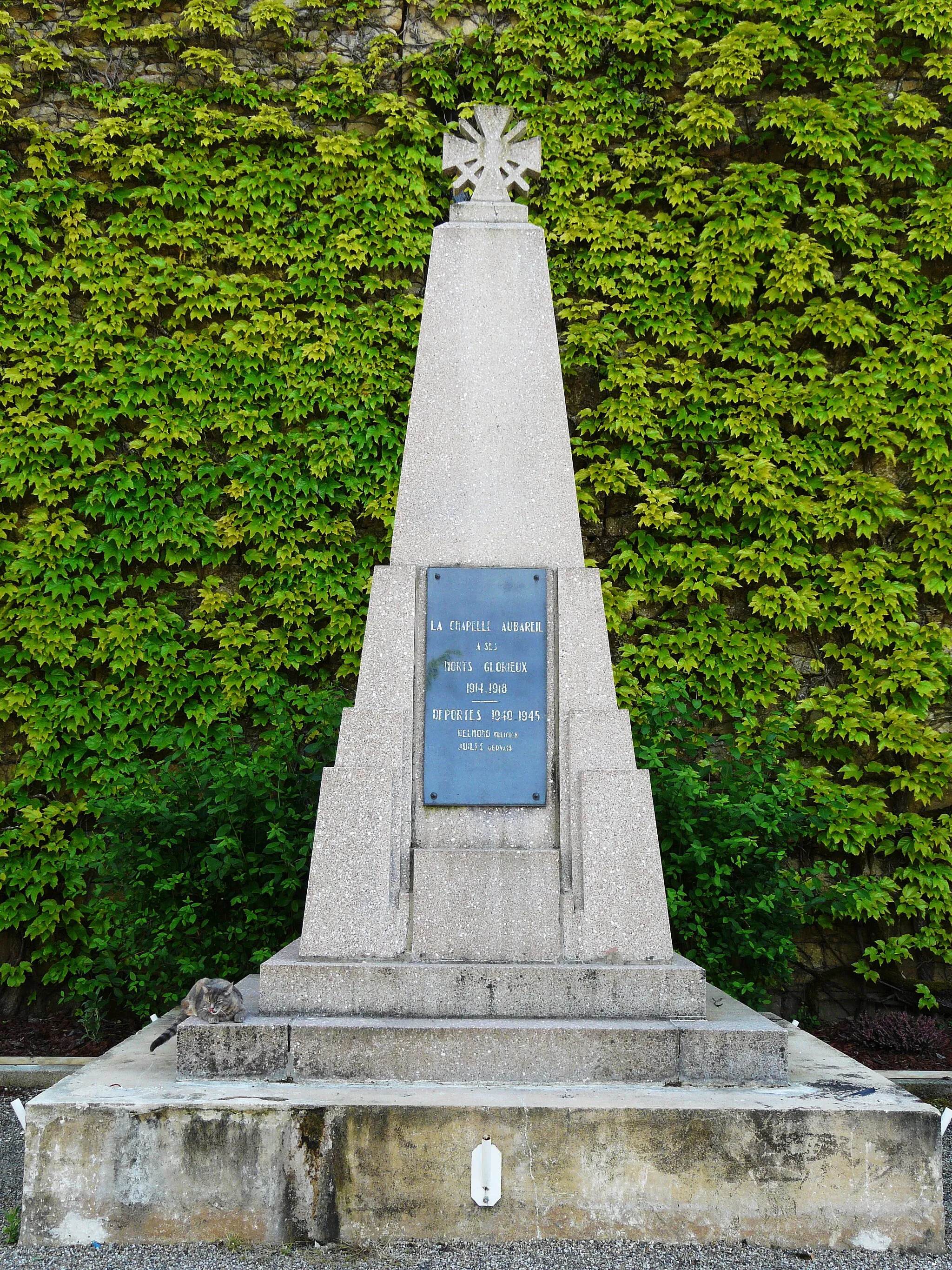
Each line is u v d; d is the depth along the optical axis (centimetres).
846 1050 684
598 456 786
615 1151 362
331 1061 393
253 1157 361
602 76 816
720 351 788
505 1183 361
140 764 661
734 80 791
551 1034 395
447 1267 339
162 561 770
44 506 761
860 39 797
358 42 820
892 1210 363
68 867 713
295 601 753
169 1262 343
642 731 656
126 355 771
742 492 766
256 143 799
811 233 803
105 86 805
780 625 761
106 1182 361
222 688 748
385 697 456
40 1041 677
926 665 752
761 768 683
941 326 791
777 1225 361
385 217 793
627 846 438
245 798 612
